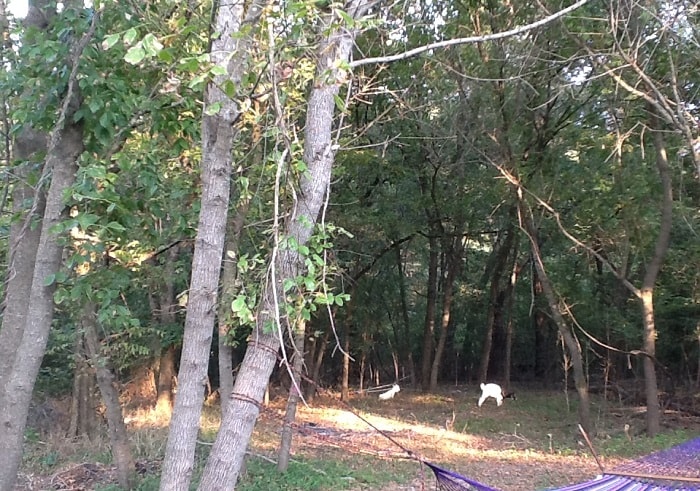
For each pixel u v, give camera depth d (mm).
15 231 5637
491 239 22438
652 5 10094
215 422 13797
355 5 4219
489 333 22359
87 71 4871
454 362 25016
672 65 10633
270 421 14586
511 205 15539
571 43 12102
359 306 19875
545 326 24078
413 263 24578
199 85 3619
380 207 16500
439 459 11367
